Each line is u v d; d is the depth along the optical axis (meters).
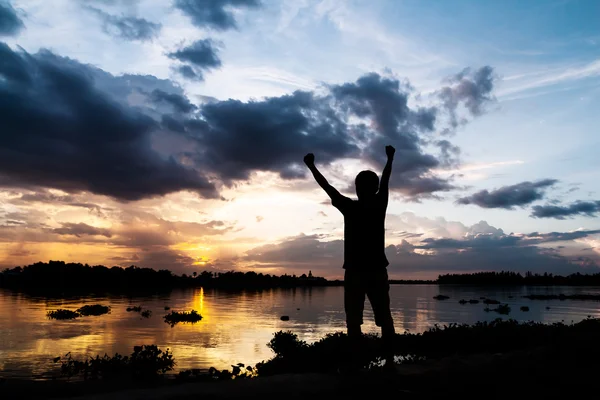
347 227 4.46
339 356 9.05
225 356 20.95
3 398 10.22
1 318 41.34
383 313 4.34
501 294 138.50
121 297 89.12
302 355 9.70
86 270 156.12
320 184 4.49
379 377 3.98
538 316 52.59
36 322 38.22
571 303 87.06
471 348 11.06
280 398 3.31
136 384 12.14
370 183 4.50
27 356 20.41
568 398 3.86
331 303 84.19
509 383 4.16
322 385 3.69
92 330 32.78
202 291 153.62
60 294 96.56
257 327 37.53
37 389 11.16
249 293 144.75
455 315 54.56
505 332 11.58
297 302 87.56
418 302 92.19
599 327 9.30
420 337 12.74
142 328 34.91
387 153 4.82
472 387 3.98
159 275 184.50
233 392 3.37
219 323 40.94
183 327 36.41
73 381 12.84
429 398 3.66
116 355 15.66
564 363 4.89
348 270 4.38
